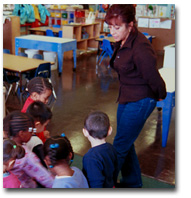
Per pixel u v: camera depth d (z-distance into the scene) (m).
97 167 1.72
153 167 2.94
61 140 1.63
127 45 1.98
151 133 3.77
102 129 1.77
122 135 2.21
